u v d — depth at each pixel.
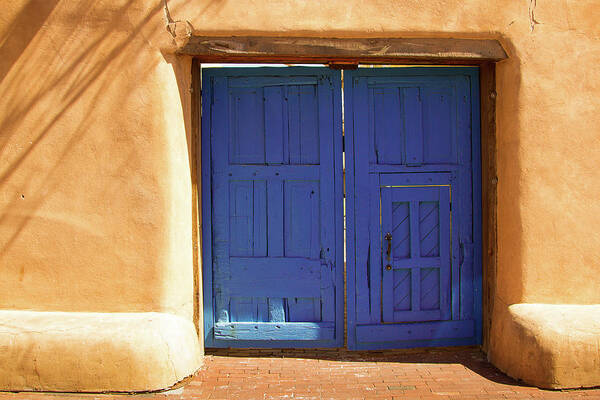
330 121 4.71
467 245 4.82
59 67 4.17
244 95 4.70
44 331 3.97
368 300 4.78
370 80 4.72
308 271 4.74
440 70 4.73
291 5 4.18
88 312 4.25
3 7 4.14
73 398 3.83
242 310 4.77
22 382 3.91
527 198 4.33
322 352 4.79
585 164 4.33
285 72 4.68
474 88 4.77
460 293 4.83
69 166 4.21
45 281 4.25
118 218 4.21
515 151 4.34
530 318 4.20
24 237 4.23
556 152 4.32
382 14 4.22
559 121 4.31
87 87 4.18
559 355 4.01
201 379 4.20
